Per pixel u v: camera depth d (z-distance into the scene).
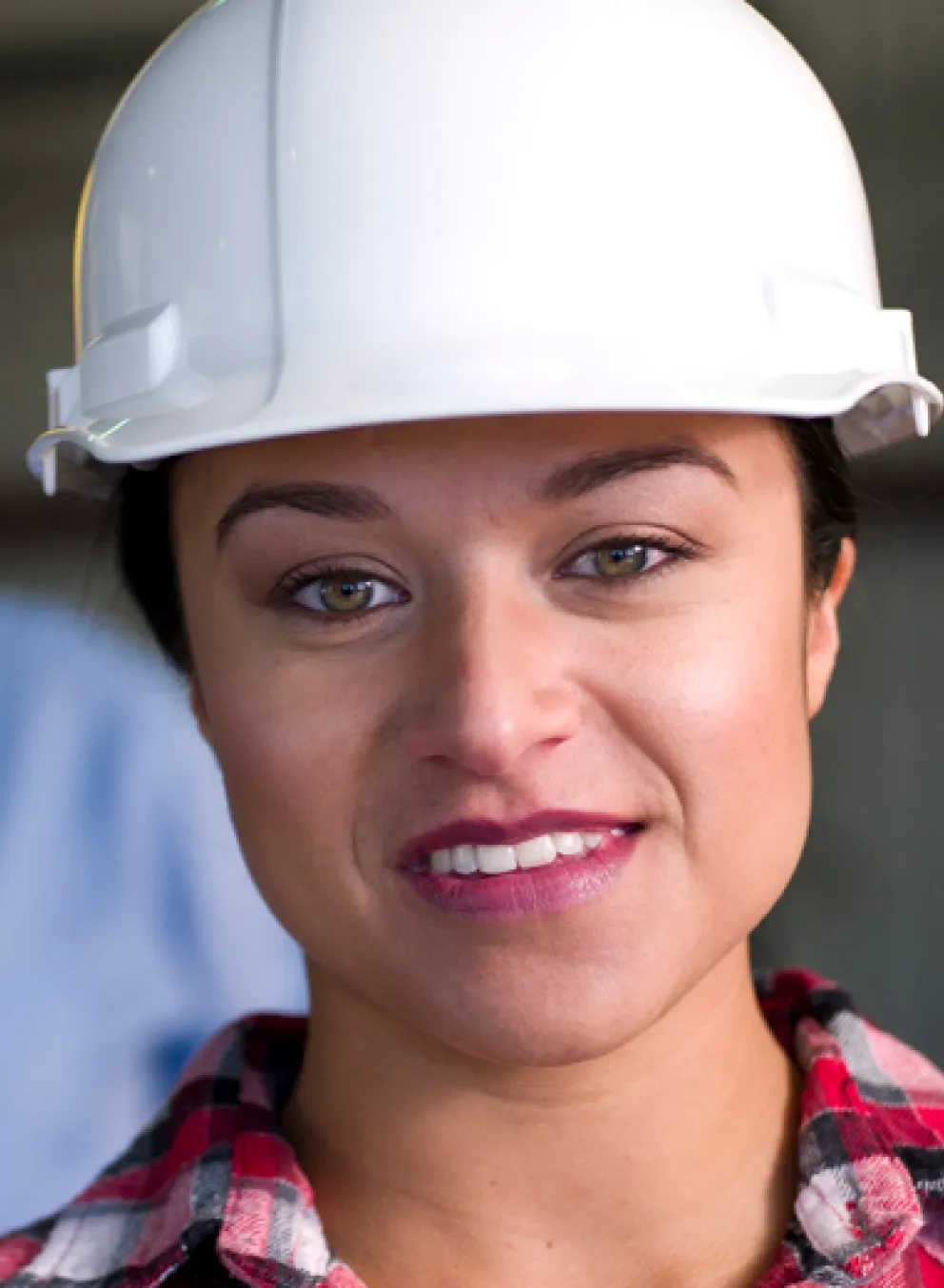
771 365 1.31
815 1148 1.41
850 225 1.44
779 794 1.34
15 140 3.50
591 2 1.33
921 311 3.36
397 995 1.32
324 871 1.33
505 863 1.28
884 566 3.27
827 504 1.46
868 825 3.36
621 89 1.30
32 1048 2.79
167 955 2.84
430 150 1.28
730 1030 1.41
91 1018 2.81
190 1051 2.83
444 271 1.27
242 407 1.29
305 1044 1.64
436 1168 1.38
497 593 1.27
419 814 1.28
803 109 1.42
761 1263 1.40
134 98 1.45
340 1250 1.42
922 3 3.38
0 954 2.77
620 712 1.28
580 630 1.28
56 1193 2.77
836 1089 1.44
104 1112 2.80
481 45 1.30
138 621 1.72
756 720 1.31
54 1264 1.51
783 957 2.22
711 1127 1.39
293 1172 1.44
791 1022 1.60
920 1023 3.34
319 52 1.32
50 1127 2.77
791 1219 1.42
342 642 1.31
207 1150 1.49
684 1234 1.38
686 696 1.28
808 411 1.27
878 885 3.36
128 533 1.57
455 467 1.25
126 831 2.85
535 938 1.28
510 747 1.23
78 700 2.87
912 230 3.36
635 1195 1.37
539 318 1.26
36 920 2.80
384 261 1.28
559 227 1.27
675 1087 1.37
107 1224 1.53
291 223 1.30
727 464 1.30
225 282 1.34
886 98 3.38
